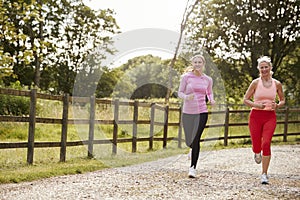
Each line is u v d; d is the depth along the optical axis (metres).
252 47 26.52
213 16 27.98
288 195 5.28
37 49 12.78
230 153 10.30
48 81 30.42
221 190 5.47
